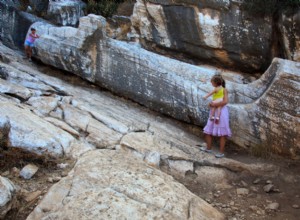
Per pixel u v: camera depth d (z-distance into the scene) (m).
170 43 8.20
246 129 6.32
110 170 4.22
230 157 6.12
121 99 7.74
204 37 7.62
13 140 4.87
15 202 3.90
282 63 6.11
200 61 8.12
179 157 5.66
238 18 7.17
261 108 6.13
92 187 3.92
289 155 5.98
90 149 5.24
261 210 4.68
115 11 11.60
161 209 3.73
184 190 4.27
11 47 9.84
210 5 7.33
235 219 4.44
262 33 7.06
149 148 5.71
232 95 6.76
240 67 7.67
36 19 10.37
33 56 8.97
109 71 7.78
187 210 3.88
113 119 6.37
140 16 8.52
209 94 6.03
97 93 7.81
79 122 6.03
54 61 8.46
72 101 6.71
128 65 7.56
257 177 5.54
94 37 7.82
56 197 3.85
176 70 7.21
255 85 6.59
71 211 3.52
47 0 11.69
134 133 6.07
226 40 7.41
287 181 5.43
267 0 6.85
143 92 7.41
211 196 5.02
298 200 4.93
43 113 6.08
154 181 4.18
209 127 6.00
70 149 5.16
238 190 5.16
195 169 5.63
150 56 7.43
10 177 4.46
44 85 7.23
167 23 8.05
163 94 7.18
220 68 7.93
